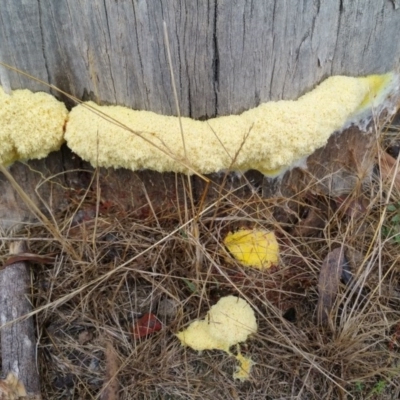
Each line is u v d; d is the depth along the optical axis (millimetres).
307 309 390
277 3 310
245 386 362
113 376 342
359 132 406
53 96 350
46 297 379
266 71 340
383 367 365
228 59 327
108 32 315
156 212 408
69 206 412
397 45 369
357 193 417
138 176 385
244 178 384
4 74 329
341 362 362
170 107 347
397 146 506
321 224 421
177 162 349
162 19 307
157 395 354
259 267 393
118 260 392
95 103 352
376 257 383
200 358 367
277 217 419
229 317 362
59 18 316
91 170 394
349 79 366
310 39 335
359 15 338
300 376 365
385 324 377
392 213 431
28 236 404
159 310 381
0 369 349
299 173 401
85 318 374
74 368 360
